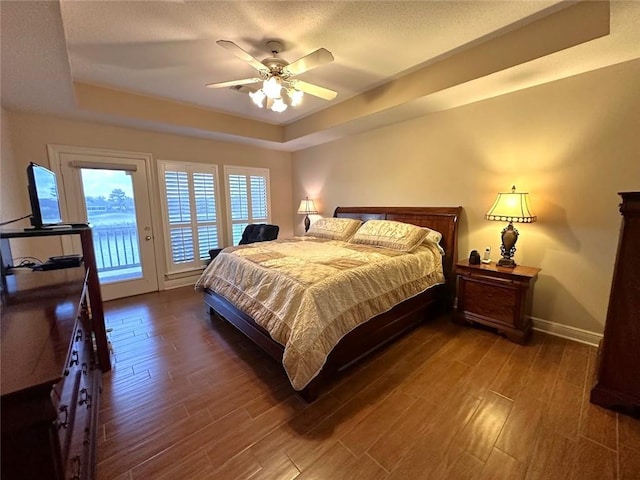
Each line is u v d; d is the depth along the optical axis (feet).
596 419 5.21
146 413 5.56
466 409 5.56
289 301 6.24
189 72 8.75
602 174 7.39
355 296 6.75
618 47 6.21
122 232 12.39
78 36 6.71
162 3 5.67
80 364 4.12
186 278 14.30
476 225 9.90
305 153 16.87
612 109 7.11
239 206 15.97
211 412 5.58
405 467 4.36
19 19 4.78
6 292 4.35
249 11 6.01
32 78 7.16
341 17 6.26
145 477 4.23
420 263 9.01
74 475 3.01
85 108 9.51
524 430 5.02
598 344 7.76
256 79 7.62
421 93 8.91
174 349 7.99
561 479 4.13
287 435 5.00
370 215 12.83
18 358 2.47
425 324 9.44
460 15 6.28
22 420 2.10
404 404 5.73
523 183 8.71
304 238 12.72
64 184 10.77
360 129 12.86
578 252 7.93
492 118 9.15
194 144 14.01
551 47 6.40
